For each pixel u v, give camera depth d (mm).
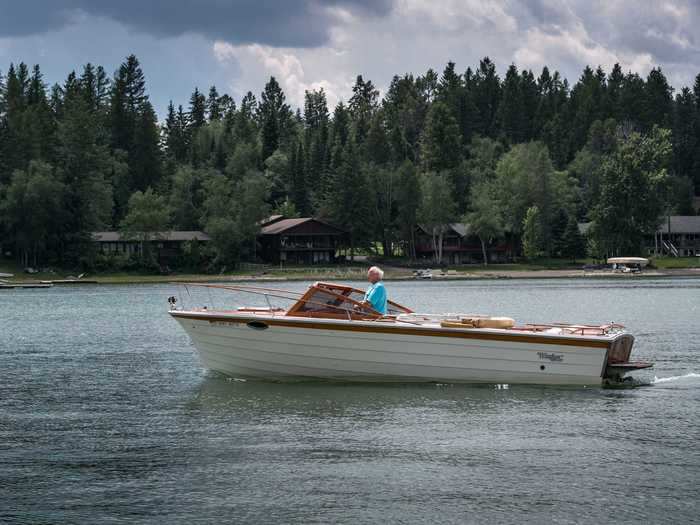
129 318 44812
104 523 11422
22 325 40375
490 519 11562
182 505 12070
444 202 124375
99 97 167625
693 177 180250
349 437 15656
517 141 186375
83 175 119000
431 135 155375
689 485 12836
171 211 128250
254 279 106625
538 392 19547
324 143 157500
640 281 100562
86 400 19219
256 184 119750
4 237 109688
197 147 176625
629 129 175625
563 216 130625
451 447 14945
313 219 124125
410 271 117438
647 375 22016
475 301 62156
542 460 14125
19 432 16141
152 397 19500
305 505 12062
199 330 20750
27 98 156000
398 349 19703
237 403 18641
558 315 46625
